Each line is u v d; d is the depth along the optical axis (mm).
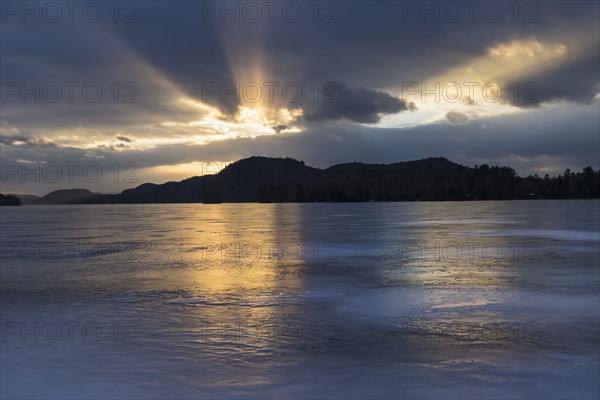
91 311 11930
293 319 11000
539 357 8312
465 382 7234
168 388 7113
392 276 16766
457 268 18500
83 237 36625
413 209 111688
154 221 66375
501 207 120438
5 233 42156
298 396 6805
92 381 7410
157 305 12547
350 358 8344
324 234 37000
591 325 10281
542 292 13766
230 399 6738
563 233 35281
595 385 7090
